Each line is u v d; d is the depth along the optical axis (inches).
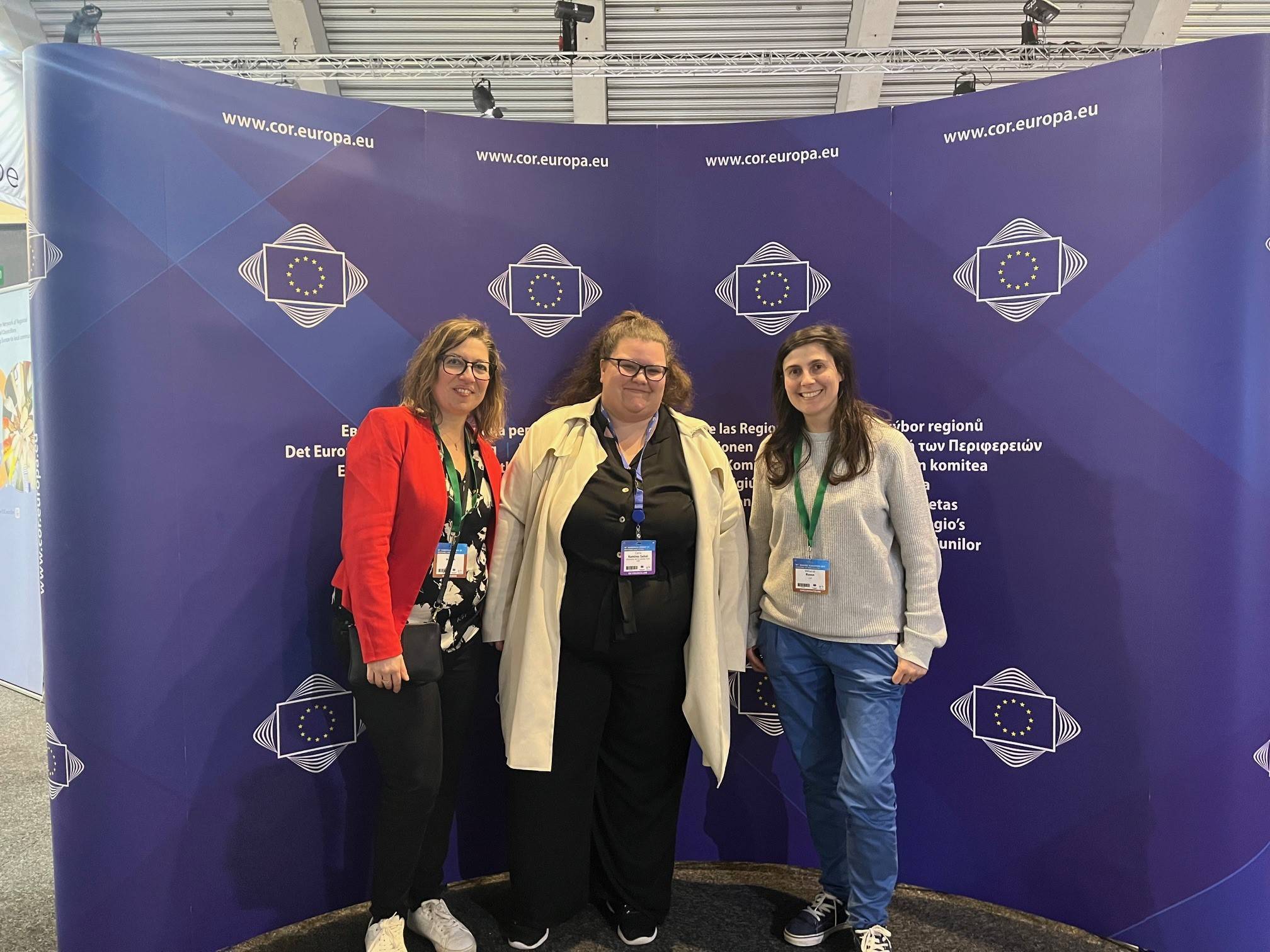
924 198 79.8
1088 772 76.0
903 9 137.1
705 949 74.2
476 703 83.6
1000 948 74.2
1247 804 70.4
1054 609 76.8
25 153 69.1
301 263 74.8
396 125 78.2
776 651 74.1
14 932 76.8
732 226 85.0
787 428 73.7
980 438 79.0
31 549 151.5
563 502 67.2
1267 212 67.5
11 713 143.6
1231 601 69.7
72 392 67.6
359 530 61.4
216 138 71.2
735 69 110.7
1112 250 72.7
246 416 73.2
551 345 84.6
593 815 77.9
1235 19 138.8
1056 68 107.8
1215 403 69.3
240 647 73.9
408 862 66.8
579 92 148.6
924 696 82.4
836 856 76.1
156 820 71.4
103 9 132.4
